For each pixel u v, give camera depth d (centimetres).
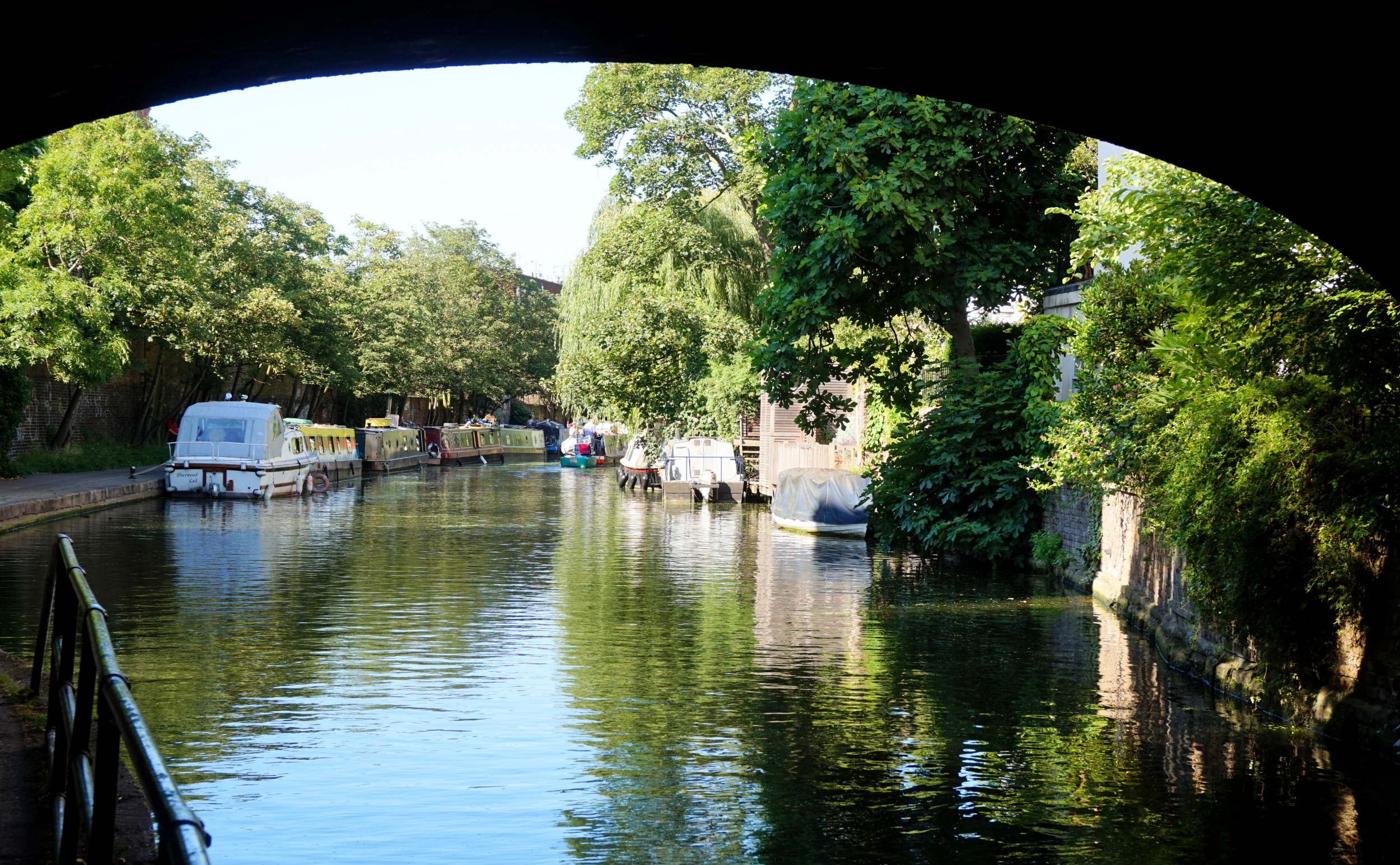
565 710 972
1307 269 806
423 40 532
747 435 4591
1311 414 825
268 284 5044
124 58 493
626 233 3669
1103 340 1278
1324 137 596
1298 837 674
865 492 2484
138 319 4303
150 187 3128
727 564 2123
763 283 3856
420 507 3522
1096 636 1349
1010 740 887
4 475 3406
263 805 720
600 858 638
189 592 1628
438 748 851
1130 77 584
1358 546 842
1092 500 1741
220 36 493
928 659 1206
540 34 537
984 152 1978
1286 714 938
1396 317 764
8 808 541
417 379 7019
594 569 1997
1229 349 875
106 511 3023
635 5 515
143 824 531
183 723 913
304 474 4069
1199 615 1132
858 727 923
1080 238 1273
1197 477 935
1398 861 640
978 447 2150
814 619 1472
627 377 3841
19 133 527
